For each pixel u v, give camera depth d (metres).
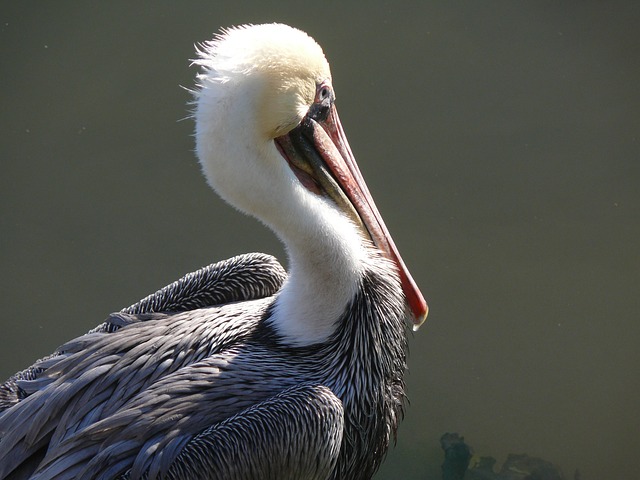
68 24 17.67
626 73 16.47
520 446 11.05
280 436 6.66
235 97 6.99
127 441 6.62
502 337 12.50
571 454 10.96
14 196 14.76
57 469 6.56
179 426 6.72
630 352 12.23
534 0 17.98
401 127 15.63
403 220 14.09
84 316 12.91
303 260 7.28
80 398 6.93
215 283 8.32
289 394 6.89
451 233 13.91
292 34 7.30
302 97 7.25
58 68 16.92
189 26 17.58
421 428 11.35
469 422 11.42
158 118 16.11
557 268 13.39
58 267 13.63
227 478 6.55
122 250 13.85
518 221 14.12
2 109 16.17
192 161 15.41
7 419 6.95
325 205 7.36
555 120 15.68
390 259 7.96
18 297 13.20
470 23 17.59
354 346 7.37
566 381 11.93
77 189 14.89
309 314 7.33
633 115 15.68
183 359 7.20
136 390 7.01
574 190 14.52
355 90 16.30
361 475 7.72
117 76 16.69
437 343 12.49
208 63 7.08
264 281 8.34
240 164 7.09
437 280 13.23
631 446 11.05
